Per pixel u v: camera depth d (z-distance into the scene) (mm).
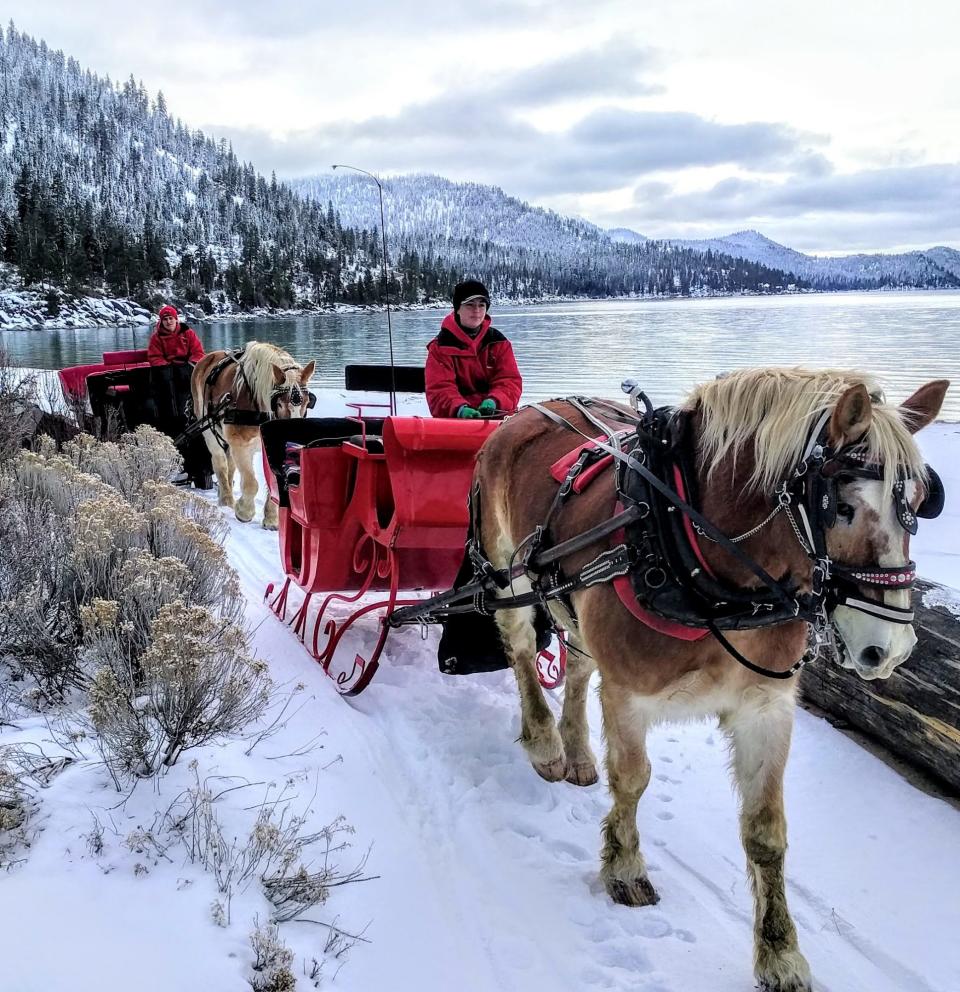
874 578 2279
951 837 3449
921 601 4066
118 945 2469
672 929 3061
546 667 5457
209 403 9930
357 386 6637
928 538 7461
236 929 2658
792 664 2768
